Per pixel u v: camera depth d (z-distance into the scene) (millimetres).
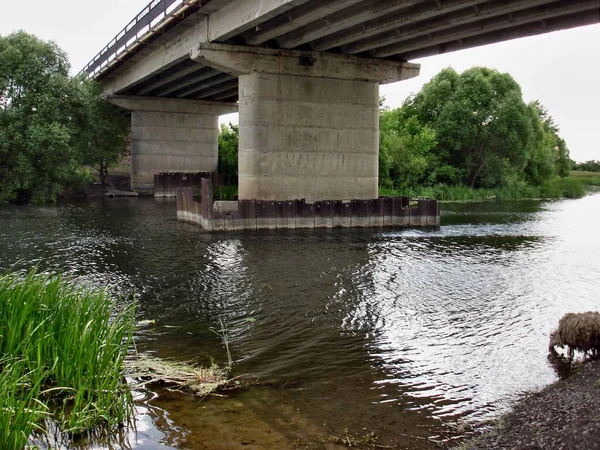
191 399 8914
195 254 21891
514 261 21516
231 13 24906
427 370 10297
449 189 59375
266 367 10414
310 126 29375
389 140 57094
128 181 61688
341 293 16141
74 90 41844
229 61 27453
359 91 30391
